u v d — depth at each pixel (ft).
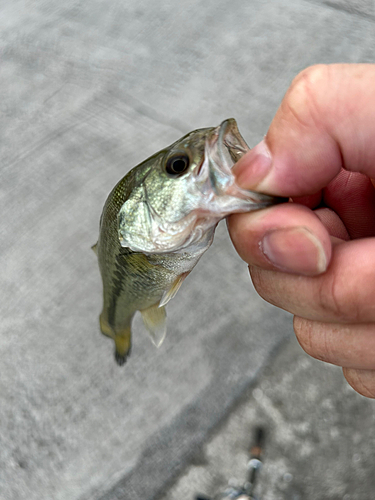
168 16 1.32
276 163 0.34
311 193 0.36
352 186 0.49
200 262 0.90
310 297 0.35
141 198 0.41
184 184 0.38
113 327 0.62
